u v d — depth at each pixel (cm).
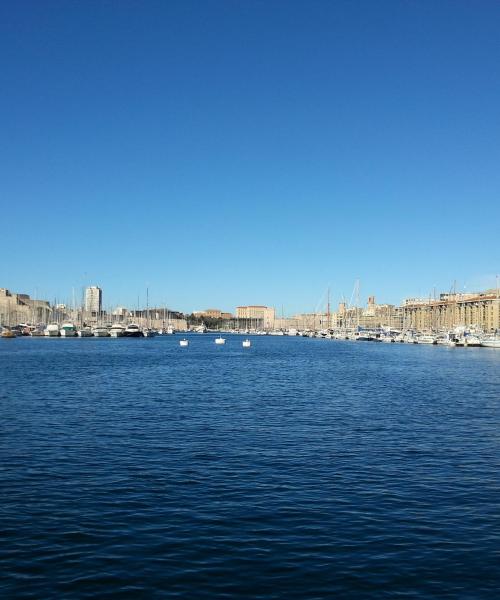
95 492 2773
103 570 1934
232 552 2084
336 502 2653
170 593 1788
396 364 12694
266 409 5528
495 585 1862
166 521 2389
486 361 13812
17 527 2311
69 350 17188
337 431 4388
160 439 4012
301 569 1958
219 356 15638
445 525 2375
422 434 4300
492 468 3297
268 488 2864
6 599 1739
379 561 2027
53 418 4856
